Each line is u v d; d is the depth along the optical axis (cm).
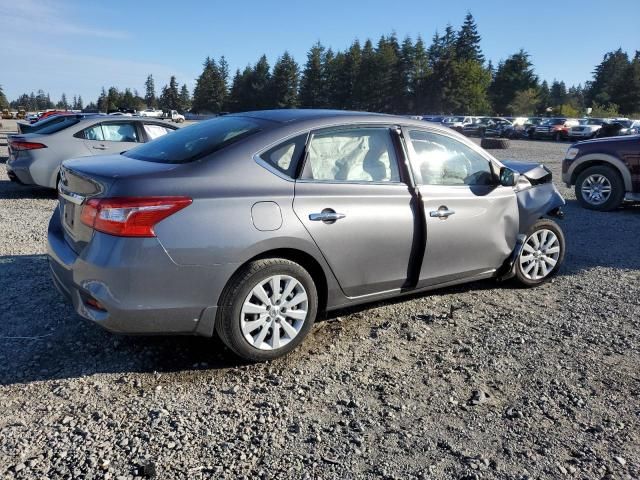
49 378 326
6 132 2994
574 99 12762
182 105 12825
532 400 322
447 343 393
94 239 311
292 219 343
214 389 321
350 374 344
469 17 9406
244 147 348
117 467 250
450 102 8656
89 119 963
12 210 833
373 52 9275
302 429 285
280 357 361
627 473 261
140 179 313
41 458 254
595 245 711
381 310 450
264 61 10406
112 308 306
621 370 362
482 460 265
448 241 423
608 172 962
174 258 309
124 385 322
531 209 501
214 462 256
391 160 405
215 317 330
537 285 526
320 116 386
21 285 472
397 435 283
